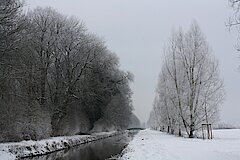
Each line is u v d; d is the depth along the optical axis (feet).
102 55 167.22
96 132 215.92
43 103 132.36
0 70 76.28
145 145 93.61
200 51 127.75
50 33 142.92
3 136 85.20
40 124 110.83
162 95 182.70
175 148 72.13
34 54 118.32
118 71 184.65
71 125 161.99
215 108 125.18
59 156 87.61
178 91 131.44
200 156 54.03
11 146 78.28
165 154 62.23
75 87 149.59
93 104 165.07
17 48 81.71
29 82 108.99
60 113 142.10
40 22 140.97
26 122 98.68
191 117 126.11
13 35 80.94
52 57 144.15
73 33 152.56
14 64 82.28
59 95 143.64
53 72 147.13
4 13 74.43
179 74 132.46
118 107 209.36
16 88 91.97
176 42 135.85
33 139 100.89
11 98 86.38
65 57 148.36
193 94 126.21
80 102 156.87
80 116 169.78
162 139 118.52
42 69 132.05
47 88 141.18
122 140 173.47
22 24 82.99
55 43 144.15
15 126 90.02
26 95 102.89
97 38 165.68
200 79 125.80
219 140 101.45
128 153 76.95
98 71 165.68
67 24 152.56
